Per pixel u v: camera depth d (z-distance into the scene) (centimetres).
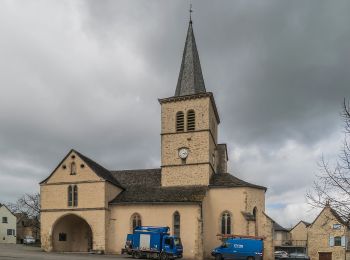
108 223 4834
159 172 5553
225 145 5831
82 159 4969
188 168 5116
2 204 9369
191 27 5912
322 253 6512
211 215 4850
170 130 5312
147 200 4809
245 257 4312
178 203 4694
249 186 4850
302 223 9456
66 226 5116
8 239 9212
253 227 4641
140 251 4222
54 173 5025
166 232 4272
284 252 7131
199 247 4528
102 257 4125
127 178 5544
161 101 5409
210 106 5328
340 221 1345
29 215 8375
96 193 4819
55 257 3794
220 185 4897
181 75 5653
